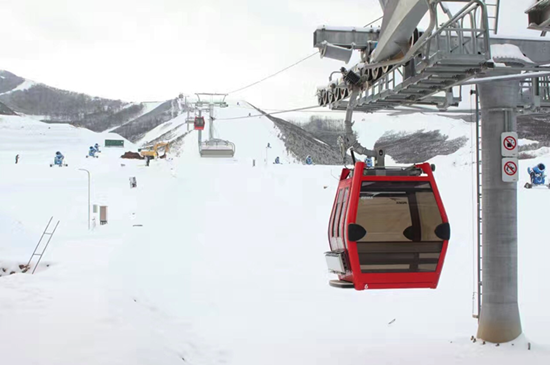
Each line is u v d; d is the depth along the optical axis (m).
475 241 27.59
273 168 67.44
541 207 31.95
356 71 13.68
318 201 43.97
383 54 12.34
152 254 28.98
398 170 12.09
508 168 13.61
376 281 11.58
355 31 14.34
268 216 39.00
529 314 17.52
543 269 22.42
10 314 12.48
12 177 64.44
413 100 13.85
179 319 17.52
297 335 16.25
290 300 20.77
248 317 18.20
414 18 10.80
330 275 25.14
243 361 13.81
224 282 23.66
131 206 45.75
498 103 13.66
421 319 18.00
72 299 14.70
